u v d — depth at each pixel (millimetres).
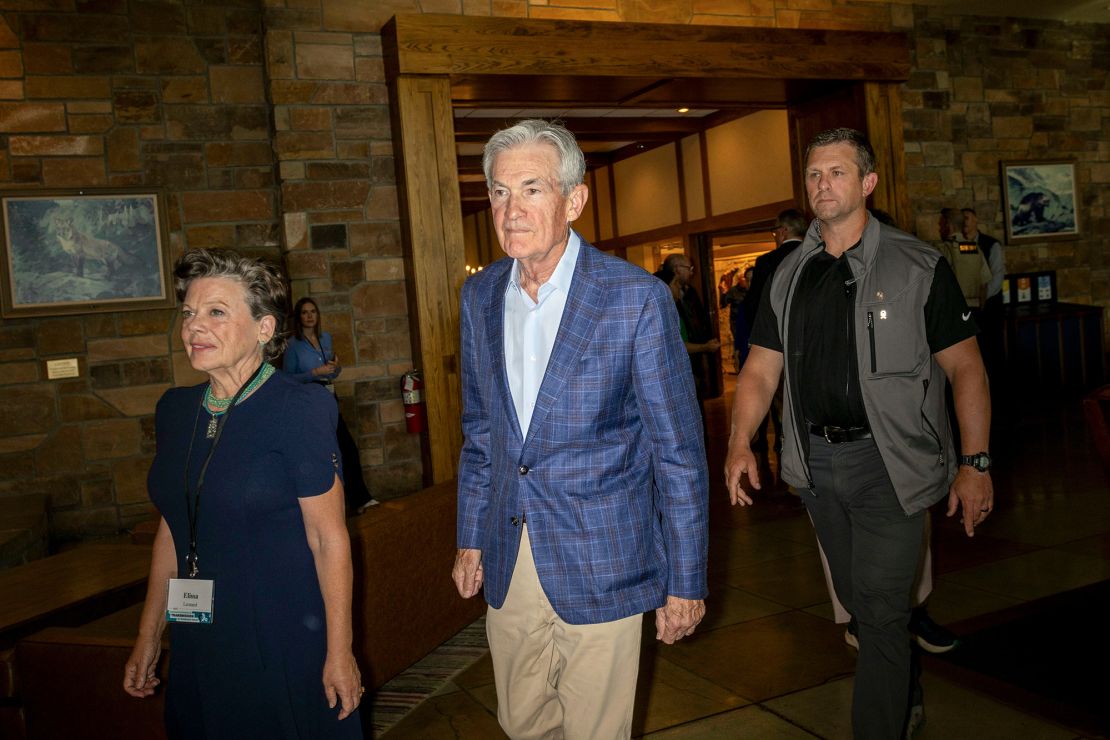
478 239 18438
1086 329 9109
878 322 2229
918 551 2266
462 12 6633
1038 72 9375
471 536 1955
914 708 2561
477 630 3703
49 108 6047
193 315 1662
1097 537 4340
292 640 1660
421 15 6215
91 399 6172
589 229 14484
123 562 3379
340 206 6449
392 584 3207
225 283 1672
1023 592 3680
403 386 6527
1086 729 2523
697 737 2674
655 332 1739
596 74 6699
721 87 7469
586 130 10742
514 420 1804
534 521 1761
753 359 2520
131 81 6207
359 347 6531
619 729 1800
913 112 8484
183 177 6340
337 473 1711
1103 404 2395
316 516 1666
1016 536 4473
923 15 8594
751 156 10594
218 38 6387
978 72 9094
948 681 2902
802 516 5230
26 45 5988
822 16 7859
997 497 5262
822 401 2307
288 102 6309
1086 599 3525
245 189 6477
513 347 1851
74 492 6141
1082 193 9625
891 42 7691
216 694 1631
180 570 1681
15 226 5969
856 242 2355
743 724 2734
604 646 1748
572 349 1733
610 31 6738
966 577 3928
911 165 8484
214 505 1634
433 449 6418
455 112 9500
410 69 6203
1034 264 9461
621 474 1775
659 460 1767
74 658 2166
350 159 6457
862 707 2217
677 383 1762
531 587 1809
